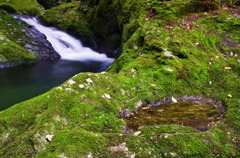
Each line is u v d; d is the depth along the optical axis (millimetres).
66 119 2250
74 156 1709
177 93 3367
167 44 4137
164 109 3020
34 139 1898
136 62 4031
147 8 5656
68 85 2664
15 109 2273
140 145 1936
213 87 3449
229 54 4430
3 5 10781
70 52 9961
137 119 2723
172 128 2281
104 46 9258
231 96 3117
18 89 5016
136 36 4992
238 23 5188
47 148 1834
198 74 3674
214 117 2705
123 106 2922
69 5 12641
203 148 1938
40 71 6672
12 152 1817
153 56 4082
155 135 2121
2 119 2133
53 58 8547
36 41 8523
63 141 1854
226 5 6402
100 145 1850
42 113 2225
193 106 3086
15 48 7285
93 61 8477
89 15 10164
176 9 5309
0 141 1974
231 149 1942
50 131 2041
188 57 3969
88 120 2328
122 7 6832
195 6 5566
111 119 2473
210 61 4027
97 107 2555
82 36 10469
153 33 4547
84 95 2602
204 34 4812
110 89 3021
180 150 1908
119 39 8172
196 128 2434
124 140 1973
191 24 5043
